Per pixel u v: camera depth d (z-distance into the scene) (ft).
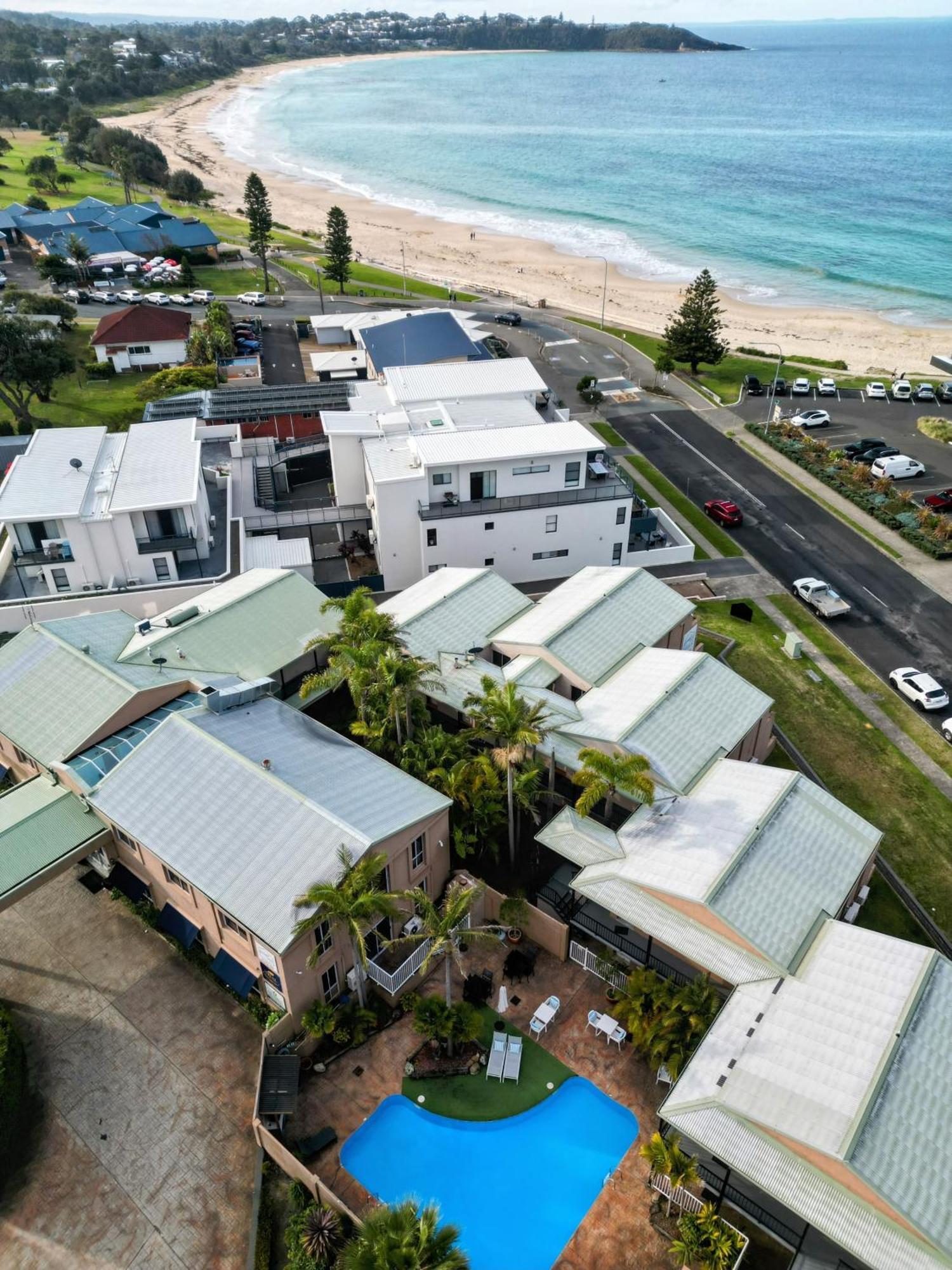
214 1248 84.43
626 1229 84.17
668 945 97.45
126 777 113.60
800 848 105.91
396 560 191.83
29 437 247.09
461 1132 92.17
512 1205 86.28
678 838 108.37
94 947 114.21
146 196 638.12
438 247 536.83
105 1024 104.68
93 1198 88.17
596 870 107.34
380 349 290.76
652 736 122.72
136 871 116.67
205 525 188.85
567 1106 94.43
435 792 115.75
